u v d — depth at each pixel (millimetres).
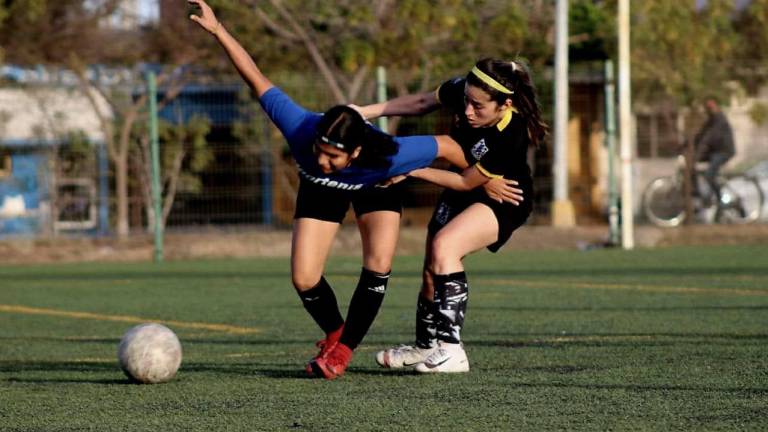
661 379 12016
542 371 12828
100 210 38250
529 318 18750
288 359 14719
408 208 42562
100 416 10602
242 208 39312
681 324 17359
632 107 45250
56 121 38562
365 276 12852
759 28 49125
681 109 45500
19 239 37656
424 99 12961
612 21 45719
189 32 42000
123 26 42781
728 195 41344
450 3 41656
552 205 40406
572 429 9492
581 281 25734
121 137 38469
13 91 38312
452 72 41906
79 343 17141
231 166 39406
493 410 10414
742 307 19719
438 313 12719
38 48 41062
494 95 11969
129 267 33812
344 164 11523
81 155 38312
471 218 12672
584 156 44250
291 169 39688
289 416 10359
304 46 42688
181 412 10688
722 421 9680
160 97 40062
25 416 10703
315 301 12930
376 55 41219
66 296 25219
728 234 38750
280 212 39656
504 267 30391
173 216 38750
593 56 47062
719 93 45562
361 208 12891
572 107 44344
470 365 13445
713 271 27719
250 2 42656
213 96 40438
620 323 17719
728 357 13617
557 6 39938
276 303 22688
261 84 12211
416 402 10938
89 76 40281
